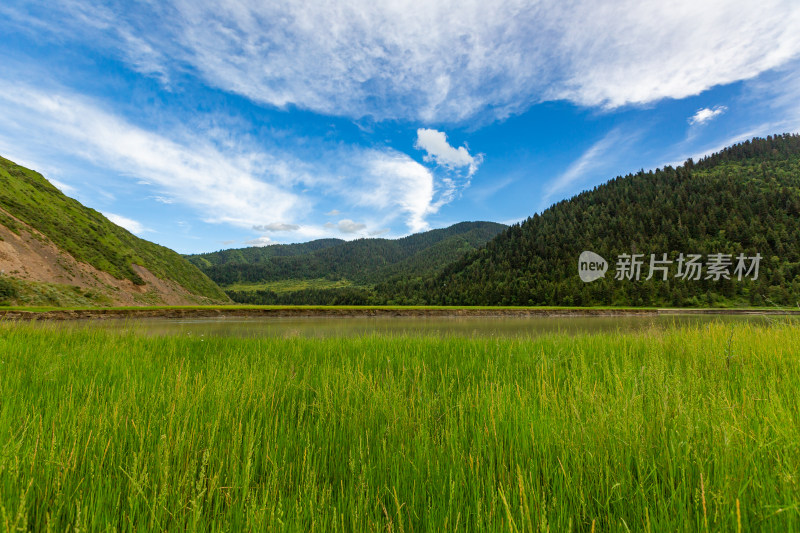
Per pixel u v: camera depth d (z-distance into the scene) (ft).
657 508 5.53
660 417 7.50
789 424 7.14
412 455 7.38
